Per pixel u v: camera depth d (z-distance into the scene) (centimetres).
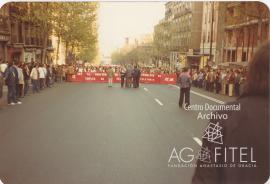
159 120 914
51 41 3191
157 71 2934
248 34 2623
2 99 1371
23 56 2758
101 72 3064
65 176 443
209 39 3797
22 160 499
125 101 1391
